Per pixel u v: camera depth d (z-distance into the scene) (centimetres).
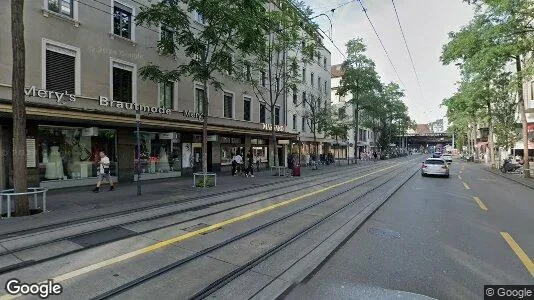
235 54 2039
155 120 1634
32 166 1252
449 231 711
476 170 3061
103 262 509
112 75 1545
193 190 1331
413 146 14388
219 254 554
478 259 534
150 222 774
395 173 2411
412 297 399
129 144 1638
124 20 1627
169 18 1281
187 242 616
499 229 730
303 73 3678
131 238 640
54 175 1355
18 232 665
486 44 1698
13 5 813
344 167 3266
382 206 1010
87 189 1331
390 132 6688
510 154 3556
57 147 1368
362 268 496
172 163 1956
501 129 2836
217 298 397
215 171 2306
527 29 1644
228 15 1231
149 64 1532
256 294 408
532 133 2961
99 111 1373
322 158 3866
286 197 1178
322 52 4297
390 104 6234
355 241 635
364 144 6844
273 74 2914
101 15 1498
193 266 500
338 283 443
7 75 1159
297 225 755
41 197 1115
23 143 830
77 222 764
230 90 2427
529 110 2667
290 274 470
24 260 513
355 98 4294
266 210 927
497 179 2073
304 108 3675
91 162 1494
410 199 1152
